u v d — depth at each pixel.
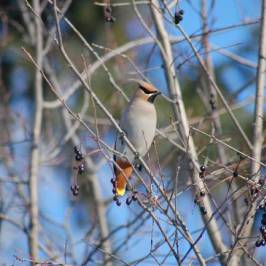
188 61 13.58
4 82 20.77
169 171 13.19
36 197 14.17
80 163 10.32
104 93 18.61
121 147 12.50
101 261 12.42
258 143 11.84
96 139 10.09
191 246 9.65
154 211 9.93
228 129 18.38
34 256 13.23
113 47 15.87
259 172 10.34
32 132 14.79
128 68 15.57
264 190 9.77
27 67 20.67
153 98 12.80
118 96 15.74
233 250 9.98
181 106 12.46
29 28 16.06
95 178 14.77
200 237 9.65
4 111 16.39
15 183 14.32
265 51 12.35
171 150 13.52
